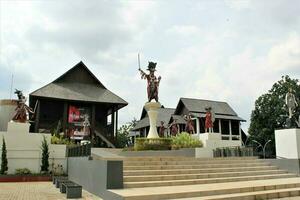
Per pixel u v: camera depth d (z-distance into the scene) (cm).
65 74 3747
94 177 1225
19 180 1762
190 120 2995
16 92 1998
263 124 5119
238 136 5116
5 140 1880
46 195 1183
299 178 1574
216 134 2227
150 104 2436
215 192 1081
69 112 3584
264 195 1127
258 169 1672
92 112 3591
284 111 4931
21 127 1925
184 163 1559
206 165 1562
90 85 3866
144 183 1172
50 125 3512
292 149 1708
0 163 1847
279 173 1659
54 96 3397
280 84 5209
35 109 3597
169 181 1238
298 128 1752
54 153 1975
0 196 1152
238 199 1059
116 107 3744
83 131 3534
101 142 3672
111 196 1018
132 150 2334
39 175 1812
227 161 1712
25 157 1905
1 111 2803
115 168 1101
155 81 2484
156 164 1474
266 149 4956
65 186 1236
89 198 1112
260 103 5194
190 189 1088
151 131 2428
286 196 1185
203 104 5188
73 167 1673
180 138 2322
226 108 5394
